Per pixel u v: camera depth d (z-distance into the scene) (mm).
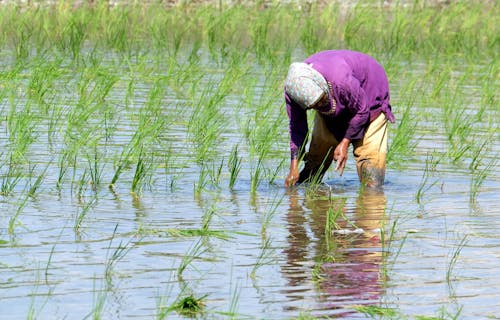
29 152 22172
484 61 38969
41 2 46688
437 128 26031
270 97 28500
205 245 15812
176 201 18719
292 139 19750
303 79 18312
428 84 32438
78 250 15344
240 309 12930
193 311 12797
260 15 45438
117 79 29062
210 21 43250
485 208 18656
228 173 21156
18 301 13047
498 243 16188
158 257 15109
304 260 15125
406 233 16812
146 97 28938
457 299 13430
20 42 37938
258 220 17516
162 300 13195
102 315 12617
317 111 20000
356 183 20844
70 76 32312
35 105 27312
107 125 25016
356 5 46750
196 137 23797
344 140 19328
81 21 43094
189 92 29594
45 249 15352
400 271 14633
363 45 41250
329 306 13070
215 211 18078
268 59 36969
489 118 27438
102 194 19078
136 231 16531
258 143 23406
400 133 23281
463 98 30016
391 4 51156
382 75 19656
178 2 49188
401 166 22188
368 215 18094
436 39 43406
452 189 20203
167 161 21172
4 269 14320
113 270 14406
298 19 45781
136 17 44531
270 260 15070
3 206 17938
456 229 17078
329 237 16484
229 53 39031
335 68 18531
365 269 14703
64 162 21391
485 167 22234
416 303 13258
